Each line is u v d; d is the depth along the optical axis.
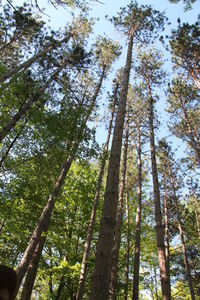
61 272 11.38
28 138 10.05
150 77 16.38
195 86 15.62
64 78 12.30
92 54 12.87
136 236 14.02
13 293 1.74
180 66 14.92
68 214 14.34
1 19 12.37
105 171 18.41
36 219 10.72
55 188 10.06
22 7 12.41
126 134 16.81
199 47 13.44
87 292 13.41
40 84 10.20
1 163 9.35
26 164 10.31
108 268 5.02
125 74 10.55
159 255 9.78
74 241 13.45
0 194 9.29
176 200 19.36
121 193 14.25
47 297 15.19
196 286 21.08
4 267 1.81
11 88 9.85
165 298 8.73
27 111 9.84
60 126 9.78
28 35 13.08
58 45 12.72
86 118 12.52
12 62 13.98
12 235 10.45
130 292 16.38
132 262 16.02
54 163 10.11
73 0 6.66
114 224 5.72
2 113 10.52
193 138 15.91
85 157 10.76
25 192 10.13
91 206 14.67
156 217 10.75
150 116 14.50
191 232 21.17
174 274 21.11
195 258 21.70
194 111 17.16
